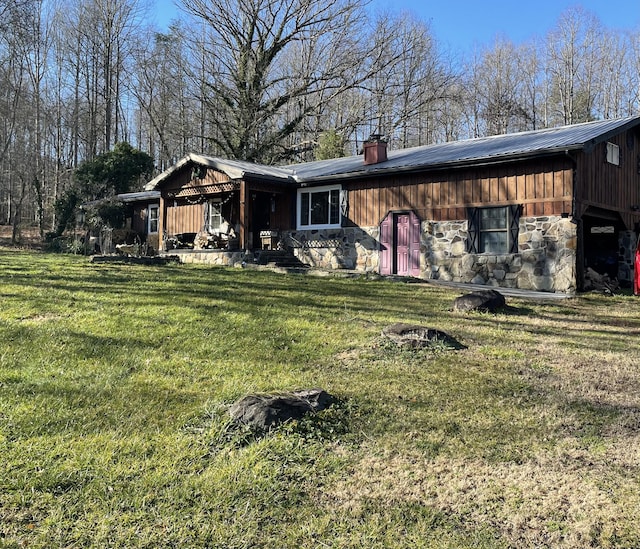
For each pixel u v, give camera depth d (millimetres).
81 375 4781
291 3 28281
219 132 32688
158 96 37906
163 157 38375
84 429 3654
